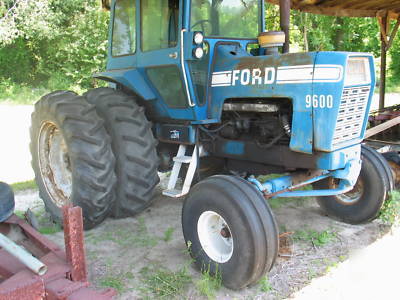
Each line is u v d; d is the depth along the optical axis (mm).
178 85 3744
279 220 4207
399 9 7465
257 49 3939
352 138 3168
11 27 16516
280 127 3303
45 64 18562
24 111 14281
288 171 3564
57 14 17641
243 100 3471
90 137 3635
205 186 3018
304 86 2986
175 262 3328
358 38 18922
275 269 3197
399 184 4523
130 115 3877
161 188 5328
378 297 2807
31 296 1968
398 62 18688
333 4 6918
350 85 2963
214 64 3629
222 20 3760
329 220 4211
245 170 3906
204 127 3805
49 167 4270
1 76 18109
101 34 17828
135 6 4023
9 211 2859
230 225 2826
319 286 2957
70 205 2195
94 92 4273
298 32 12570
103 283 2982
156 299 2805
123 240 3746
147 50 3963
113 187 3783
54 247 2527
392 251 3471
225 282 2934
